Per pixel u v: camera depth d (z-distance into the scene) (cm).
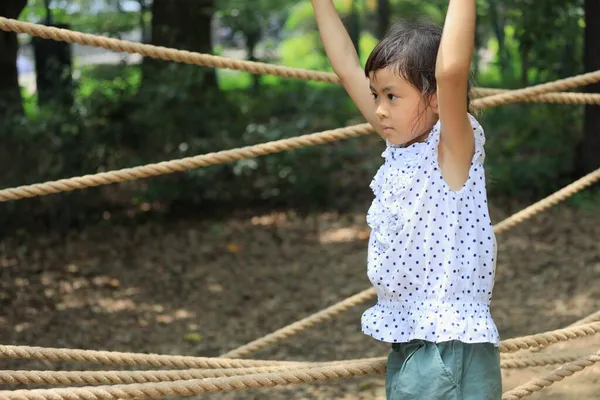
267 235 1076
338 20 346
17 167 1041
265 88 1509
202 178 1124
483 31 1572
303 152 1166
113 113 1084
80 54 1895
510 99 446
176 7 1239
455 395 278
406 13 1797
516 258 962
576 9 1238
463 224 286
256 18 1487
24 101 1138
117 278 928
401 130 292
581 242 995
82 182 434
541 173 1169
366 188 1255
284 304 858
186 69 1116
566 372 336
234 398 636
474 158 288
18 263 963
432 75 286
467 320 282
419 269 287
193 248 1027
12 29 397
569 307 815
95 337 768
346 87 341
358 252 1010
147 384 310
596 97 482
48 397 300
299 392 647
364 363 318
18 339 760
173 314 832
